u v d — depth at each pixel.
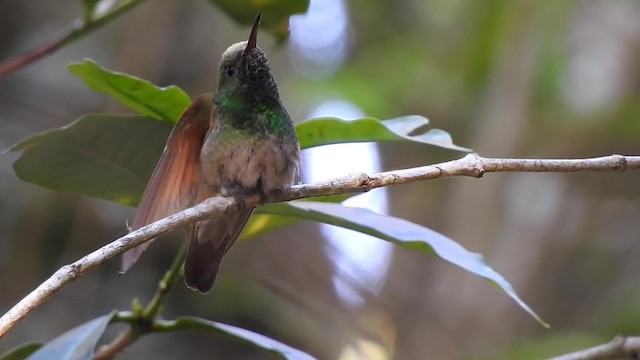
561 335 10.27
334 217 4.80
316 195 4.62
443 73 13.80
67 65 4.73
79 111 11.42
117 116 4.88
